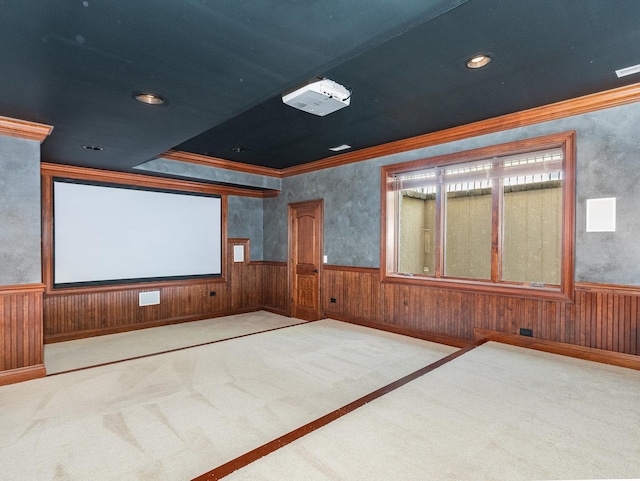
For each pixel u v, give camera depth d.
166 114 3.12
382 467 1.82
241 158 5.79
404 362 3.83
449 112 3.72
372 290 5.27
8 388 3.16
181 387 3.17
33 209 3.55
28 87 2.60
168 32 1.92
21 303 3.46
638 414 2.38
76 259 5.22
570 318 3.54
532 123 3.74
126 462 2.10
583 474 1.77
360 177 5.42
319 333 4.98
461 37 2.33
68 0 1.65
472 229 6.09
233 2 1.66
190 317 6.37
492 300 4.07
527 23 2.18
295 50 2.10
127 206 5.69
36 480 1.94
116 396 2.99
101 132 3.58
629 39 2.35
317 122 3.99
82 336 5.23
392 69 2.77
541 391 2.74
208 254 6.62
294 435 2.13
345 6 1.69
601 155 3.36
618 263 3.28
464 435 2.12
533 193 5.40
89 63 2.26
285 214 6.80
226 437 2.37
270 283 7.19
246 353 4.12
